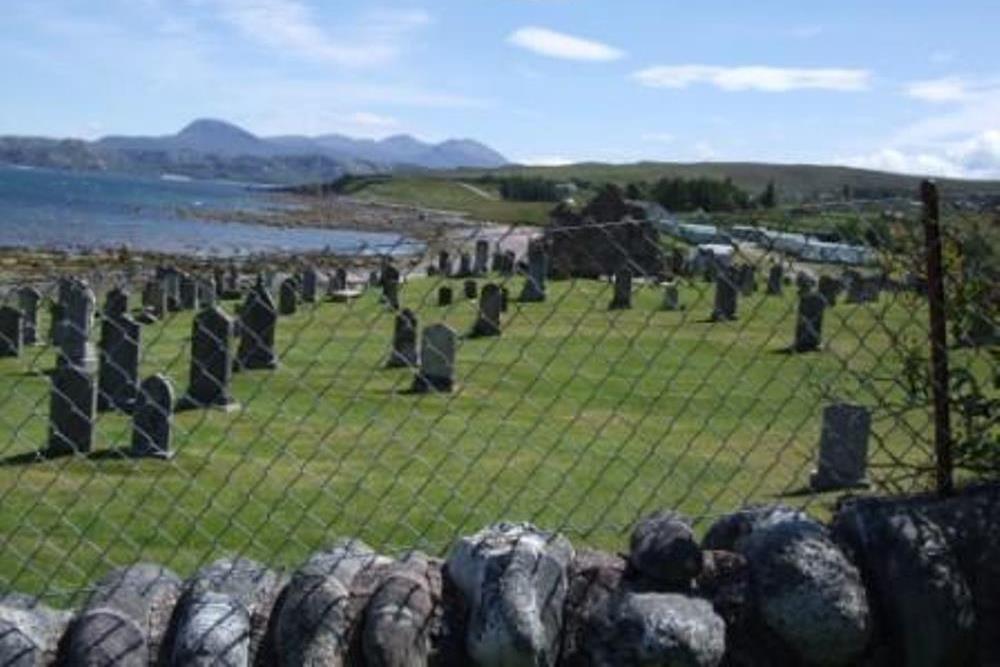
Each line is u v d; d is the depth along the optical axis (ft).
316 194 541.34
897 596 14.06
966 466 15.80
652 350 63.77
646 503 26.45
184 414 44.68
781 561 13.78
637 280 85.66
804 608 13.44
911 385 16.58
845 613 13.47
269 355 56.13
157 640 13.08
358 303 81.97
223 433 41.01
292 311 78.64
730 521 15.15
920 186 15.46
